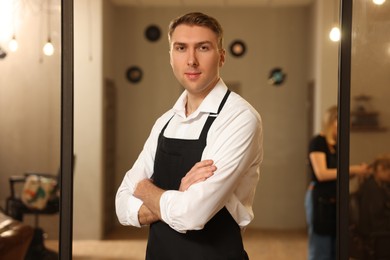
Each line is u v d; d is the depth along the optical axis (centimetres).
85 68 568
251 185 171
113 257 500
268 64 670
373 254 191
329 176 368
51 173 201
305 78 665
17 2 193
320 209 371
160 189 165
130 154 679
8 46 195
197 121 170
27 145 200
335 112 375
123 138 679
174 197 158
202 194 154
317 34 584
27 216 205
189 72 164
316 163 371
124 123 679
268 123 671
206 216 155
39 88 196
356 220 193
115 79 673
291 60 667
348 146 184
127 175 185
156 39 673
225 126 162
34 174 202
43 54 193
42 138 200
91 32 567
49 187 205
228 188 158
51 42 191
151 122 679
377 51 183
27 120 198
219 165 158
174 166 171
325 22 569
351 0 181
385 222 193
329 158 373
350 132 190
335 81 568
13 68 196
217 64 167
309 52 640
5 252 204
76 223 573
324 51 569
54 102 197
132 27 674
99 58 568
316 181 377
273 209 673
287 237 615
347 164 184
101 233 575
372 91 185
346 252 183
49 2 191
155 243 172
